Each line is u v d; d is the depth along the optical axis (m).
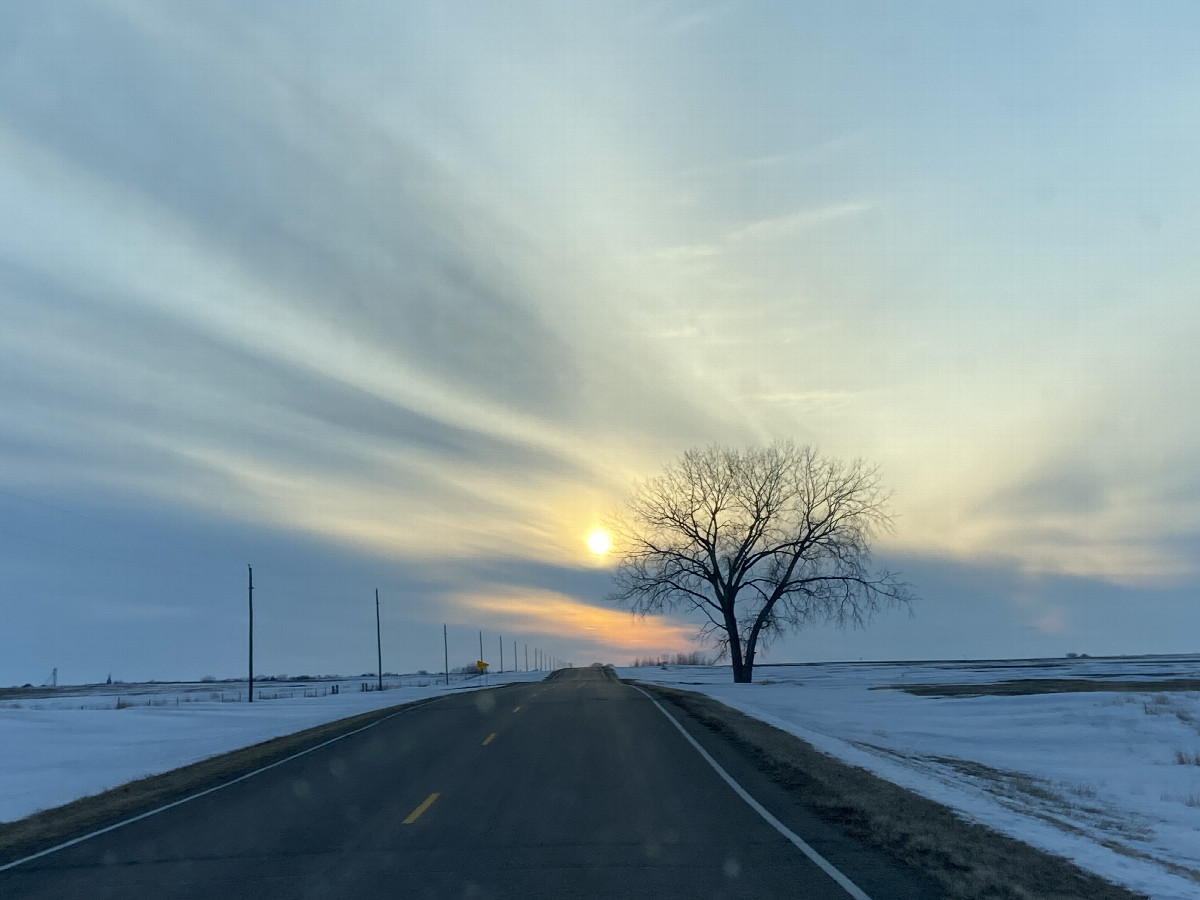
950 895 7.18
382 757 17.19
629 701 31.30
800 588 51.44
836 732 24.09
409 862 8.68
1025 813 12.27
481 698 35.56
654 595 54.03
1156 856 10.35
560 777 13.75
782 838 9.34
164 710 38.34
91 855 9.80
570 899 7.27
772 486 51.97
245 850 9.56
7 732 27.41
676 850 8.88
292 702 45.53
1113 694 31.97
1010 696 34.78
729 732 20.03
